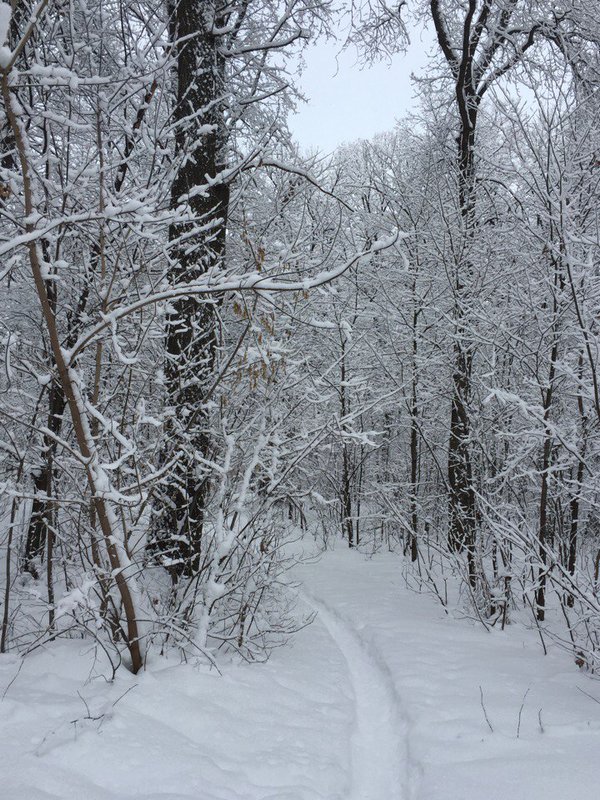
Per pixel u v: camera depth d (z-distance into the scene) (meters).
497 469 7.89
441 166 11.28
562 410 8.07
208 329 5.31
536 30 10.03
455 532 8.61
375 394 11.55
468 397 8.16
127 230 4.03
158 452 4.68
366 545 12.56
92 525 3.93
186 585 5.30
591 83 8.49
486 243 9.30
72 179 3.80
